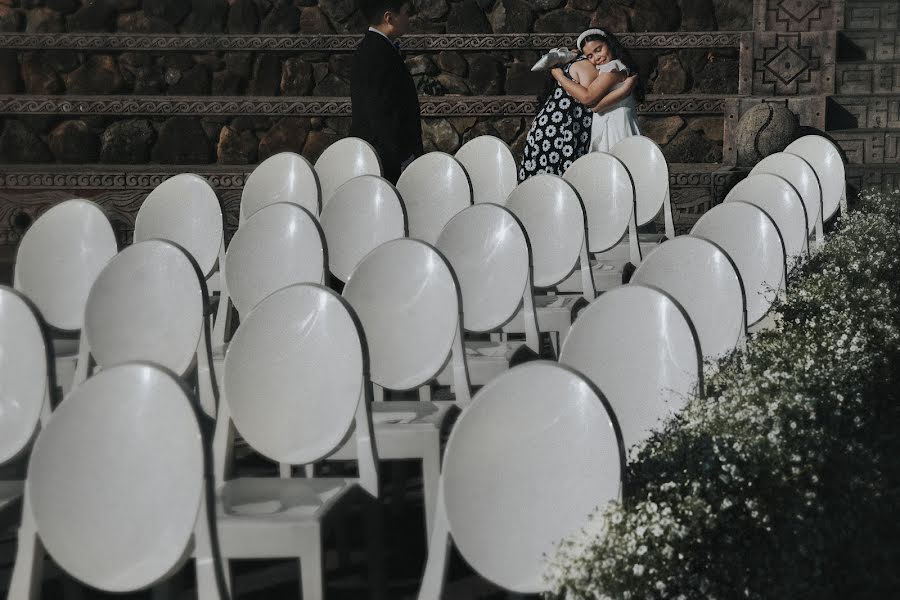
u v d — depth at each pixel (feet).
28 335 27.17
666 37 83.05
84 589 30.45
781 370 28.96
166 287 30.96
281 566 31.76
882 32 83.10
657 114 82.33
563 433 20.08
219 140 85.05
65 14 85.61
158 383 20.02
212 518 19.89
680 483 21.11
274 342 25.89
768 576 21.20
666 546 19.11
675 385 24.68
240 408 25.99
